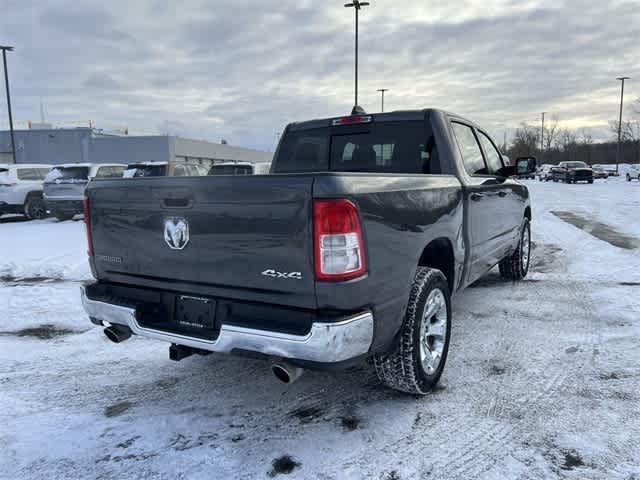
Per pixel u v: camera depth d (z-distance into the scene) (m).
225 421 3.23
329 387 3.69
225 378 3.91
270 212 2.62
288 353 2.57
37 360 4.38
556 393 3.51
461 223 4.02
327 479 2.60
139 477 2.67
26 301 6.41
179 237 2.97
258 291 2.73
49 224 15.73
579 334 4.70
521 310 5.48
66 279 7.73
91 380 3.93
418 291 3.23
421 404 3.38
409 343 3.17
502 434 2.99
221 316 2.90
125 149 50.75
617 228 11.98
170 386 3.79
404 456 2.79
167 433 3.10
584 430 3.02
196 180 2.85
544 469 2.65
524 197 6.50
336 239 2.51
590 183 41.03
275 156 5.29
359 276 2.60
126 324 3.24
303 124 5.09
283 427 3.13
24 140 50.25
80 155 50.50
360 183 2.71
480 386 3.63
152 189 3.06
